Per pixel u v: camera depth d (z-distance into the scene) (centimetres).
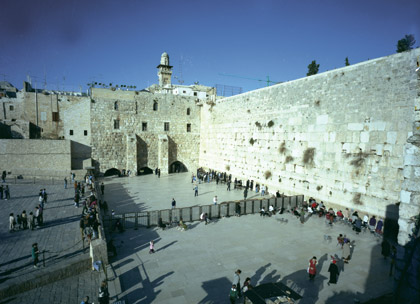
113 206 2473
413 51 1711
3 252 1429
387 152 1855
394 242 1698
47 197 2564
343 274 1324
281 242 1700
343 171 2162
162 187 3378
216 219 2161
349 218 2070
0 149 3541
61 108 4375
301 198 2498
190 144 4750
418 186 783
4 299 1071
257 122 3234
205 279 1261
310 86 2484
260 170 3192
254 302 828
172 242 1689
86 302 942
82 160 3962
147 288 1180
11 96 5344
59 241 1586
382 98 1888
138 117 4338
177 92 6041
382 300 1111
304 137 2552
